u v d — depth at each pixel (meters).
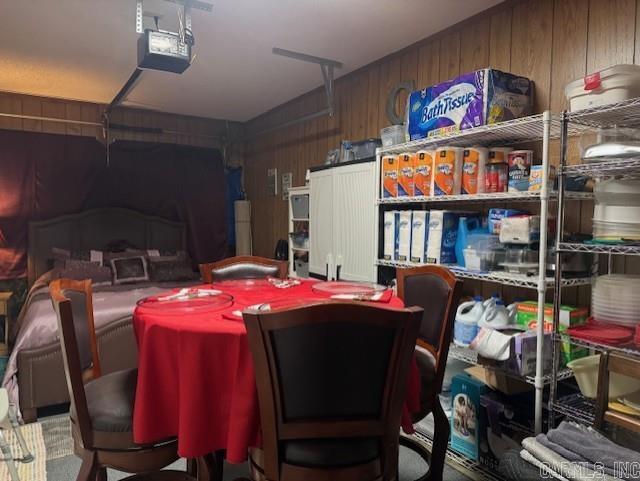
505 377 2.10
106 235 4.44
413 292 2.00
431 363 1.79
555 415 1.92
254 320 1.09
